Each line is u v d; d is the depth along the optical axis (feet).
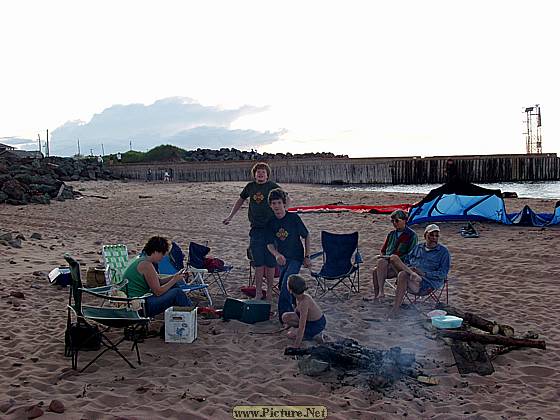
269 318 17.93
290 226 18.16
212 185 117.91
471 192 39.22
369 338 16.11
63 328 17.01
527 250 29.60
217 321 17.72
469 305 19.45
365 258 28.76
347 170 177.78
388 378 13.00
